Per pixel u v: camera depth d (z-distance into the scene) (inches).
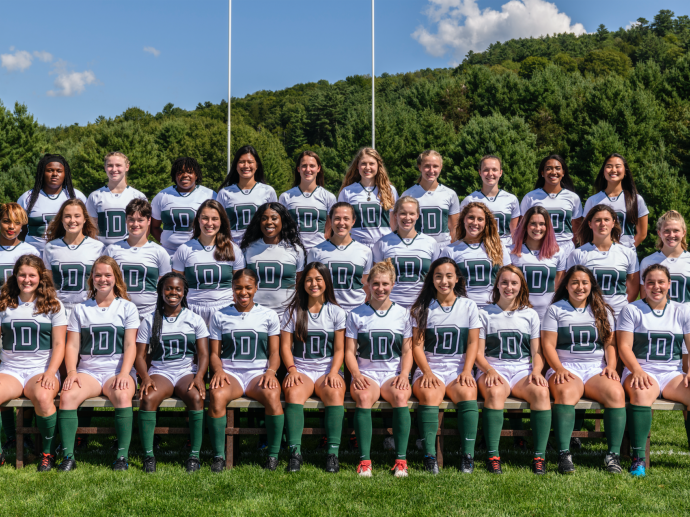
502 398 191.3
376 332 200.2
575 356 203.8
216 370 196.2
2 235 220.7
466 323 200.7
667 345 201.6
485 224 219.9
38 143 1673.2
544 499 166.1
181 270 218.2
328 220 235.8
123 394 189.3
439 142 1604.3
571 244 250.2
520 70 3164.4
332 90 3147.1
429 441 190.1
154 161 1813.5
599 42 4584.2
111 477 181.5
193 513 155.9
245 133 2149.4
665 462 200.4
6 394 187.8
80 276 217.0
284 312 205.8
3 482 177.3
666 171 1091.9
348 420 213.3
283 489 172.7
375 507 160.1
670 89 1525.6
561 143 1471.5
